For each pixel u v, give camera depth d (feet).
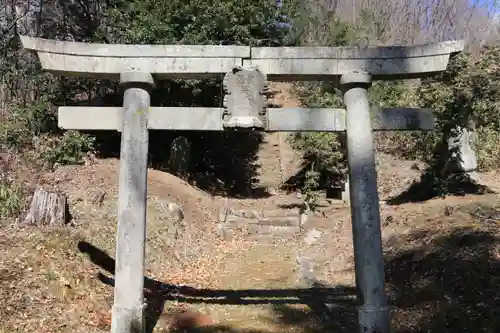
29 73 41.73
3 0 43.21
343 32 47.62
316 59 19.35
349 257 28.37
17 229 22.61
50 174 33.60
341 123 19.26
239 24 43.96
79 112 18.90
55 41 18.75
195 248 31.42
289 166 55.52
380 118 19.54
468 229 24.04
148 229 29.53
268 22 47.09
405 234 26.91
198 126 18.66
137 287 17.63
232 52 19.03
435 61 19.36
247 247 34.14
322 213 40.01
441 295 19.20
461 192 32.71
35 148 35.58
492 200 29.19
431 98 33.42
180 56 18.99
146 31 40.55
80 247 23.09
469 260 20.70
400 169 43.62
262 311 21.17
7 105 38.63
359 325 17.87
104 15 44.75
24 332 15.94
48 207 24.30
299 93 64.03
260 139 63.98
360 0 64.85
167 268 26.91
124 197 18.02
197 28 42.29
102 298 19.80
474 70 33.35
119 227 17.92
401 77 20.01
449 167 33.99
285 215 38.78
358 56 19.45
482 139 39.99
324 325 19.49
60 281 19.31
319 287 24.82
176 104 44.01
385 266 24.40
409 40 72.69
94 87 46.52
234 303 22.27
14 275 18.58
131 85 18.78
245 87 18.51
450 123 32.78
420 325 17.69
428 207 30.50
